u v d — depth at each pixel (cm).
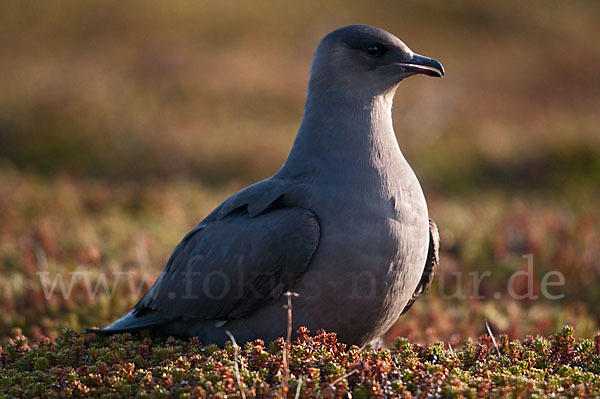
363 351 710
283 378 618
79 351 717
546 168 2095
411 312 1029
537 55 3678
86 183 1878
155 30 3375
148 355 713
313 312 740
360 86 794
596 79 3425
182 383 618
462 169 2122
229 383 606
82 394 626
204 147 2214
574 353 716
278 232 730
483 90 3147
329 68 799
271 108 2673
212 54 3122
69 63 2994
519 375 639
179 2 3600
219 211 808
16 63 3050
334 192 734
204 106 2617
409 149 2264
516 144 2234
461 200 1880
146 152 2191
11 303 1020
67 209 1566
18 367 709
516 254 1282
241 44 3319
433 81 3159
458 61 3509
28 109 2427
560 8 4397
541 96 3155
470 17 4034
